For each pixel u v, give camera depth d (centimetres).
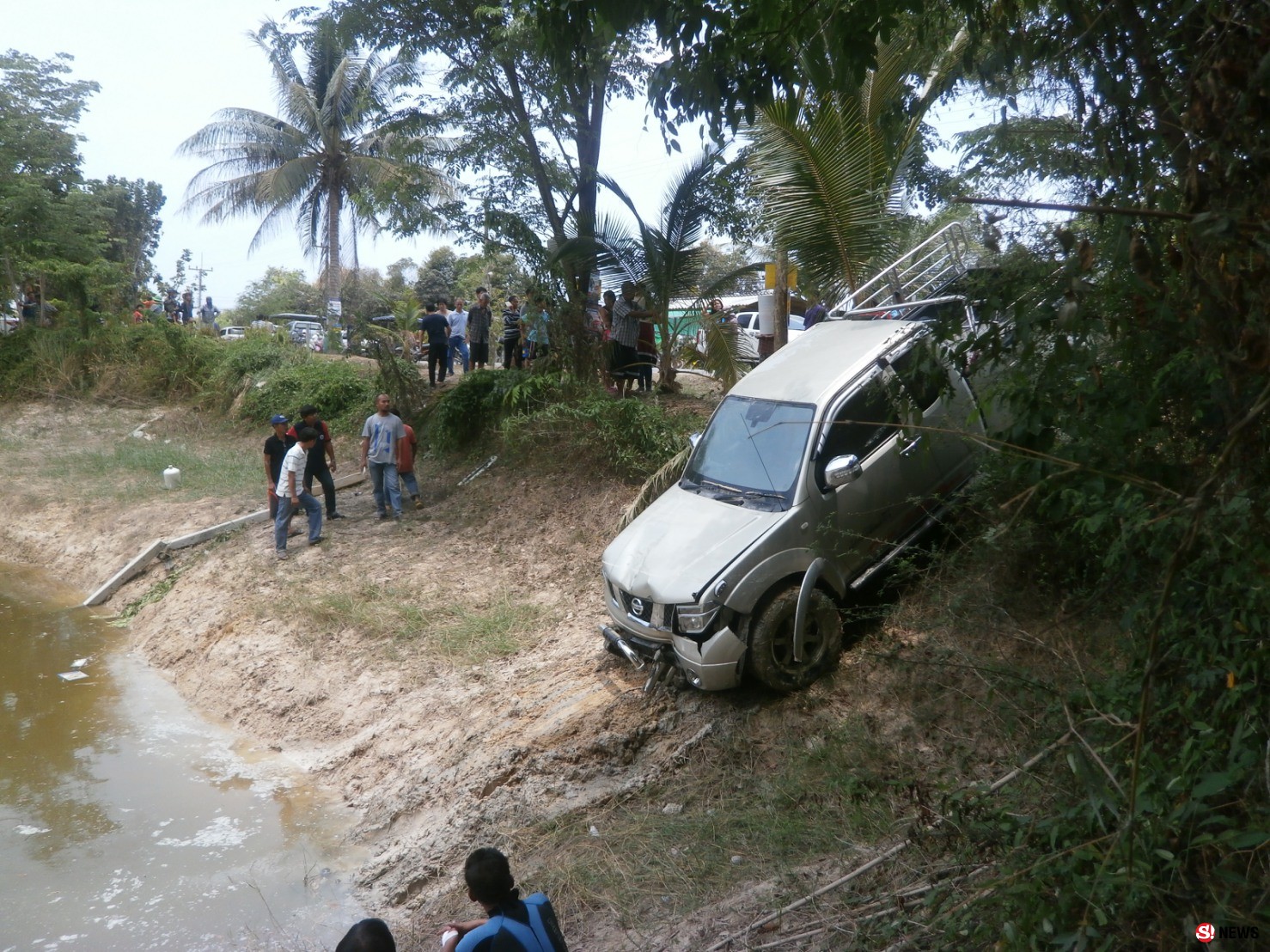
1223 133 308
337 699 963
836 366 783
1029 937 341
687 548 727
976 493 680
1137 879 318
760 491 747
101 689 1084
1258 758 329
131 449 1961
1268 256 290
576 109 1434
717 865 577
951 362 420
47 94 2889
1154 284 334
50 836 780
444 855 688
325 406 1948
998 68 477
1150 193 372
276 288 5631
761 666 693
